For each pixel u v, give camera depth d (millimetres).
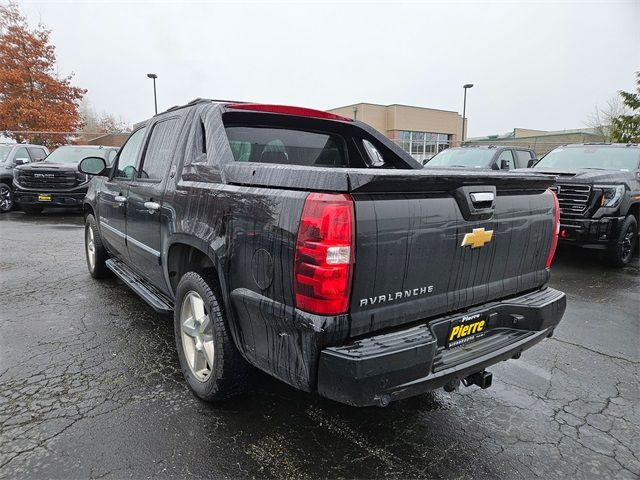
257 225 2230
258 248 2221
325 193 1963
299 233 1989
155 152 3752
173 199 3127
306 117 3666
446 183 2234
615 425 2836
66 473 2240
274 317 2133
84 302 4770
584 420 2881
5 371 3240
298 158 3807
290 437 2588
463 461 2443
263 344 2273
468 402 3051
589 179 6629
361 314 2031
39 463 2303
